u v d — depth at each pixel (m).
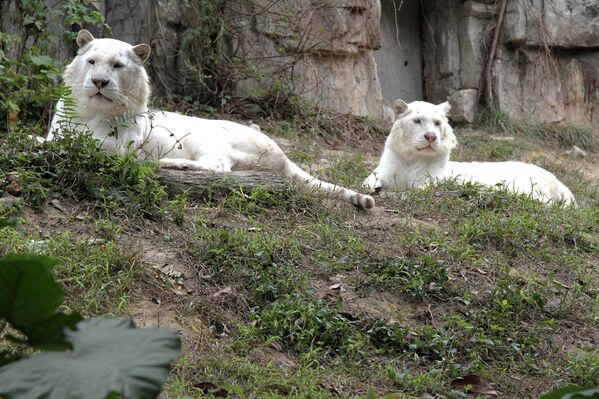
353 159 13.12
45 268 2.10
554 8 18.50
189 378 5.15
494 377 6.14
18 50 11.81
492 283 7.48
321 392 5.30
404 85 18.88
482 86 18.38
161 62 14.56
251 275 6.54
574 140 17.56
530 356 6.46
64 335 2.03
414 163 11.58
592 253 8.79
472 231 8.35
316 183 8.90
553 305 7.34
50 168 7.44
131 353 1.94
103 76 8.12
